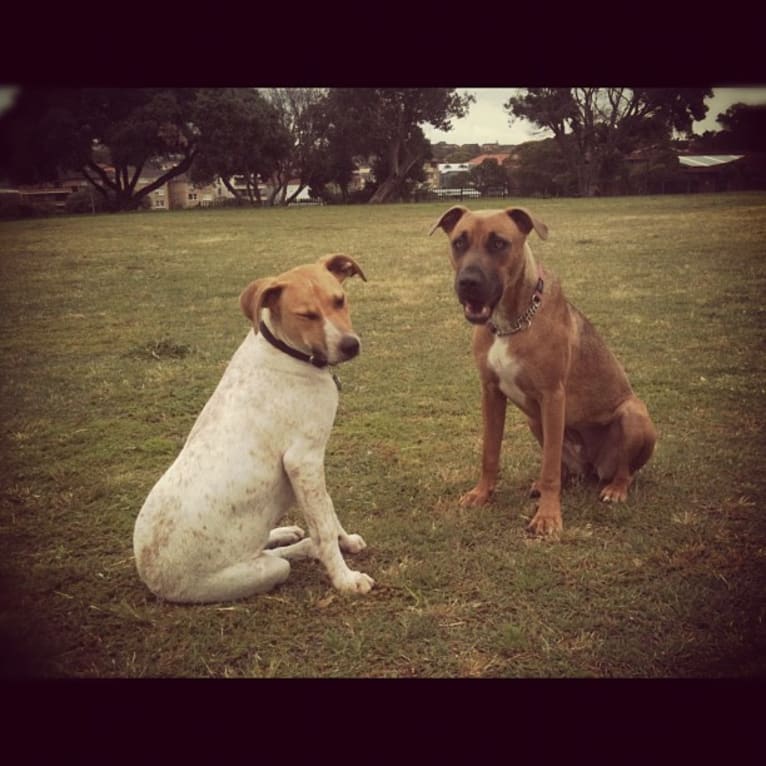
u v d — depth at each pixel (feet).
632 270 38.68
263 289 10.80
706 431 17.47
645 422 14.12
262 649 10.19
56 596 11.66
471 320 12.73
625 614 10.64
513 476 15.87
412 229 67.62
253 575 11.16
